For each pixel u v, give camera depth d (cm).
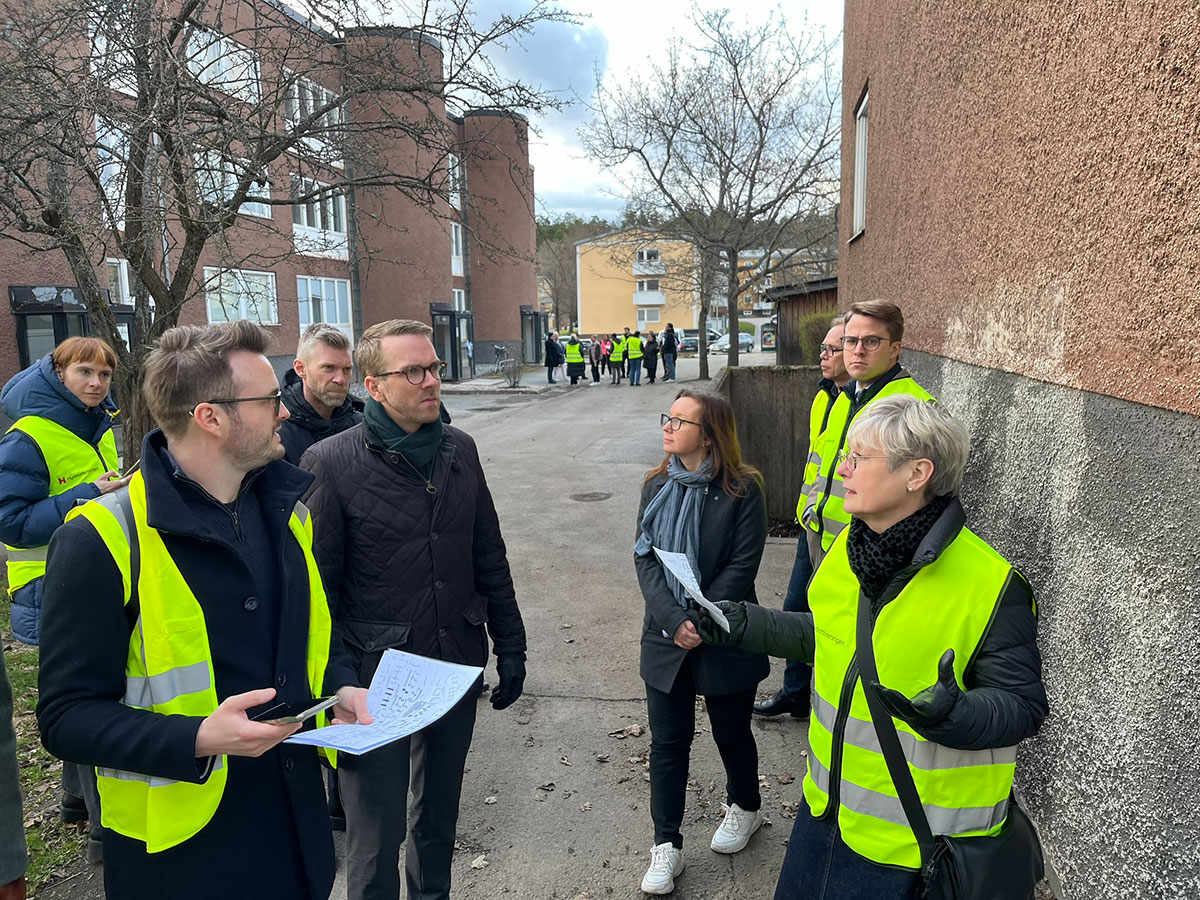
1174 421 178
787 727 398
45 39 520
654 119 2044
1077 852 227
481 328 3216
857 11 779
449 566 246
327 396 350
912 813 170
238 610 168
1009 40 298
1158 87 184
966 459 173
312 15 571
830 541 349
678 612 267
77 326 1268
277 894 173
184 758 147
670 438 280
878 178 634
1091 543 222
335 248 735
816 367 730
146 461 161
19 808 164
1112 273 210
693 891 283
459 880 295
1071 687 234
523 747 387
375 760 227
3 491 311
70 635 151
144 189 535
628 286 6203
